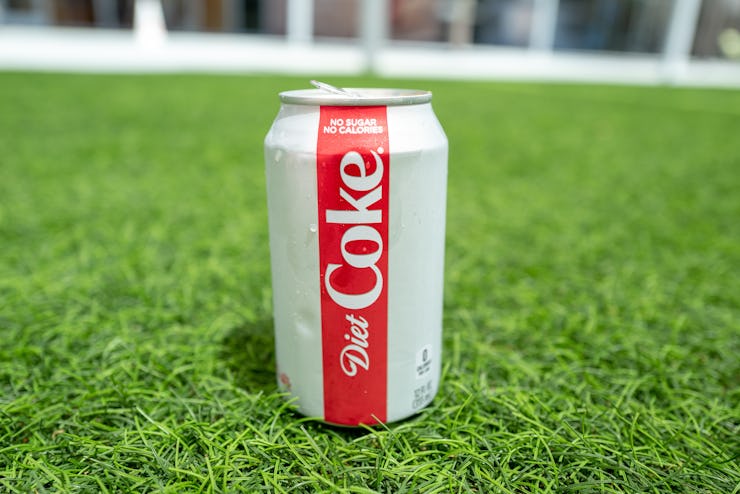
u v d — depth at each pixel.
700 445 0.30
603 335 0.39
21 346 0.36
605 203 0.71
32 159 0.84
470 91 2.18
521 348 0.38
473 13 3.04
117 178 0.75
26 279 0.44
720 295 0.44
